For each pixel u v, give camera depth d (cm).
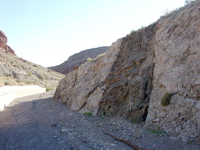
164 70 712
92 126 791
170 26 788
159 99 680
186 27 713
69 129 744
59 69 10862
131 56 973
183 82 616
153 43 865
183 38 701
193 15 702
